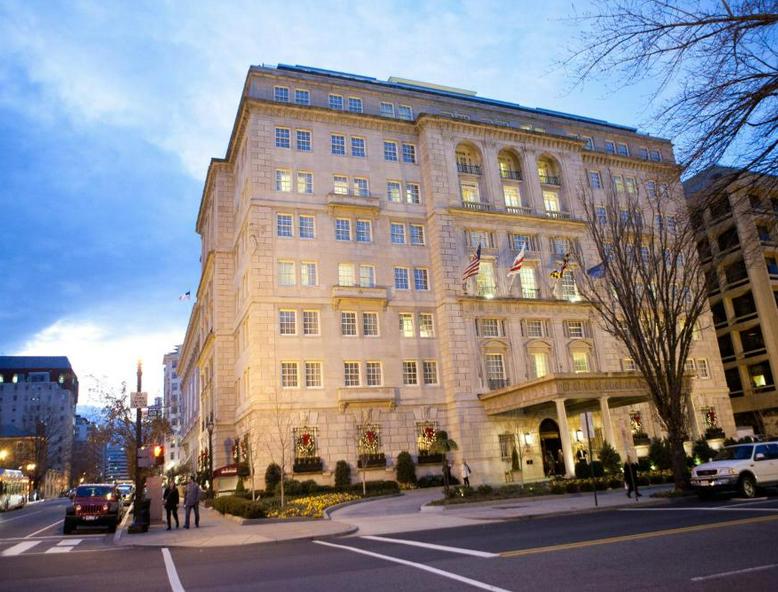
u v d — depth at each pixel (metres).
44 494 131.50
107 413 72.00
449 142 50.38
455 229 48.25
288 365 41.69
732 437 50.94
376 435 42.28
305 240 44.28
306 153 46.22
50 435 125.81
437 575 10.64
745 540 12.35
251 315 41.78
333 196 45.28
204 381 62.78
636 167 58.84
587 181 54.38
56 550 18.72
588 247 52.28
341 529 19.80
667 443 37.38
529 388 38.97
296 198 44.88
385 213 47.41
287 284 43.12
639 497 25.12
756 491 22.55
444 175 49.16
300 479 39.34
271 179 44.59
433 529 19.20
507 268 49.38
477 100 55.22
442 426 44.38
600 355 49.31
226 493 42.56
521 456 44.47
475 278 47.91
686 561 10.57
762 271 57.59
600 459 35.78
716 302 62.12
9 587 11.86
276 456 39.38
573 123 58.81
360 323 44.09
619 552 11.84
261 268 42.50
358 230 46.31
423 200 49.38
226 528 23.16
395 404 43.31
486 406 44.16
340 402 41.47
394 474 41.72
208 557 15.59
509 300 47.56
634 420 49.16
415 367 45.09
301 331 42.41
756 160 7.89
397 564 12.19
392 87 51.72
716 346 57.62
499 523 19.73
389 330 44.94
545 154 54.38
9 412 157.62
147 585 11.46
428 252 48.19
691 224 9.84
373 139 48.94
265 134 45.34
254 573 12.26
